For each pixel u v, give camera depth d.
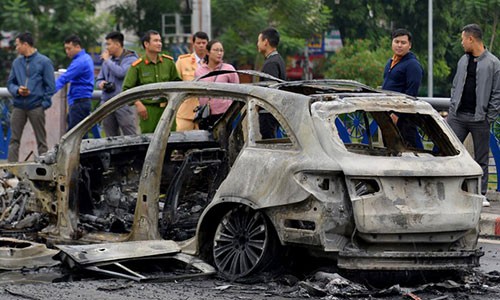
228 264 9.02
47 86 18.47
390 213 8.35
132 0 53.59
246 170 8.90
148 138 11.02
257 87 9.27
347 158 8.41
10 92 18.50
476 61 13.62
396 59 13.49
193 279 8.97
